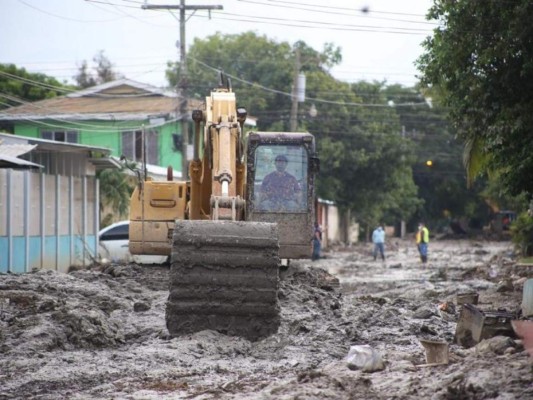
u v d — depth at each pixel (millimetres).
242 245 47438
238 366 42531
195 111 66438
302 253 72562
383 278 114750
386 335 51969
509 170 75375
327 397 33750
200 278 47500
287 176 72812
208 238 47375
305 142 72875
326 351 46656
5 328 49500
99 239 128750
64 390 37500
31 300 60500
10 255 96938
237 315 47938
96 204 125875
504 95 70562
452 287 92812
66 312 49906
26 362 43000
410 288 94000
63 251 113250
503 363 35938
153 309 60156
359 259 168500
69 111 161500
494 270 113875
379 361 39031
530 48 66812
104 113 159000
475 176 85562
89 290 66938
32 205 103500
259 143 72750
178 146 167625
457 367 36812
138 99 174375
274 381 38156
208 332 47750
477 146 83188
